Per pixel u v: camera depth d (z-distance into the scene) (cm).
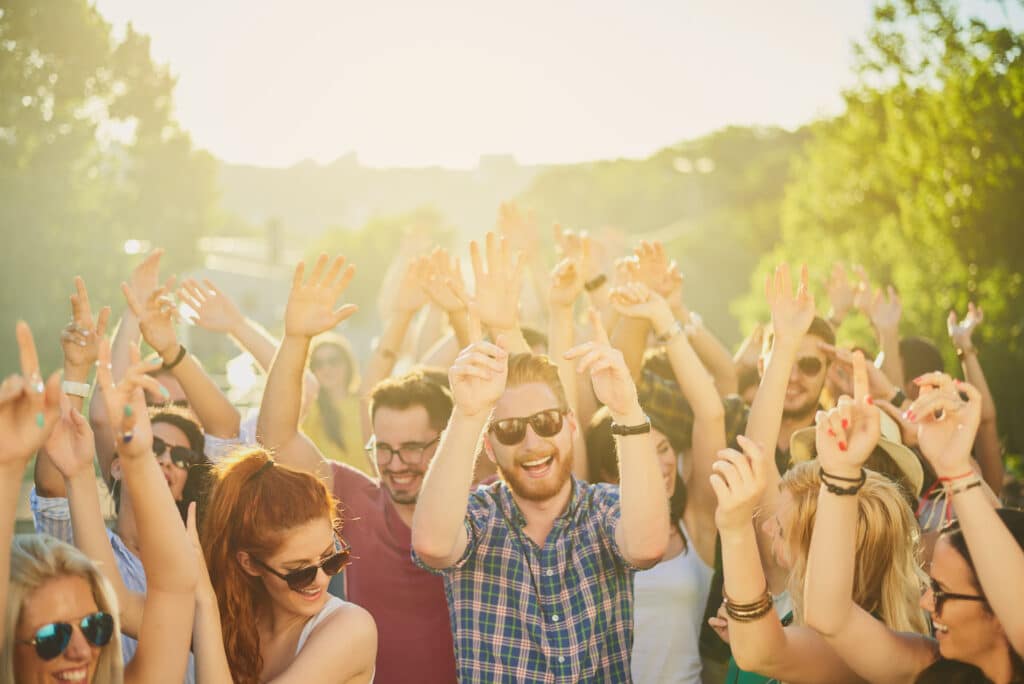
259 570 283
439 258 487
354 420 680
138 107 2945
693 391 409
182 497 353
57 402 227
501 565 328
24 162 2452
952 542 259
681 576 421
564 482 329
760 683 323
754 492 264
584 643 323
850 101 1827
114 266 2417
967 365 511
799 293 380
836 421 265
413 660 385
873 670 272
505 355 299
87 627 236
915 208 1476
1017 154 1291
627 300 407
